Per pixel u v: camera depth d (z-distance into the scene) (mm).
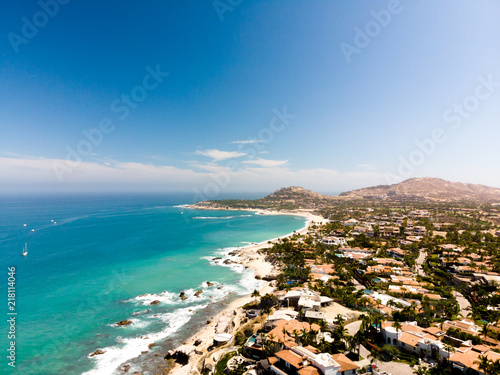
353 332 51906
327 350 43562
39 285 92875
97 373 48812
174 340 60000
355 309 65688
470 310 67000
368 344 46312
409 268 102375
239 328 60750
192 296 85312
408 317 57375
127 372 49219
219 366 45812
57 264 118188
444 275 93250
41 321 67688
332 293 76000
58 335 61344
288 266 109562
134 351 55656
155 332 63312
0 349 55688
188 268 116000
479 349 42781
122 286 93062
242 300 81500
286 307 68750
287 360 40031
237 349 50656
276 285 92500
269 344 46281
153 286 93875
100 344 58031
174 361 52406
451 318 59188
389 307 65062
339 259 114812
